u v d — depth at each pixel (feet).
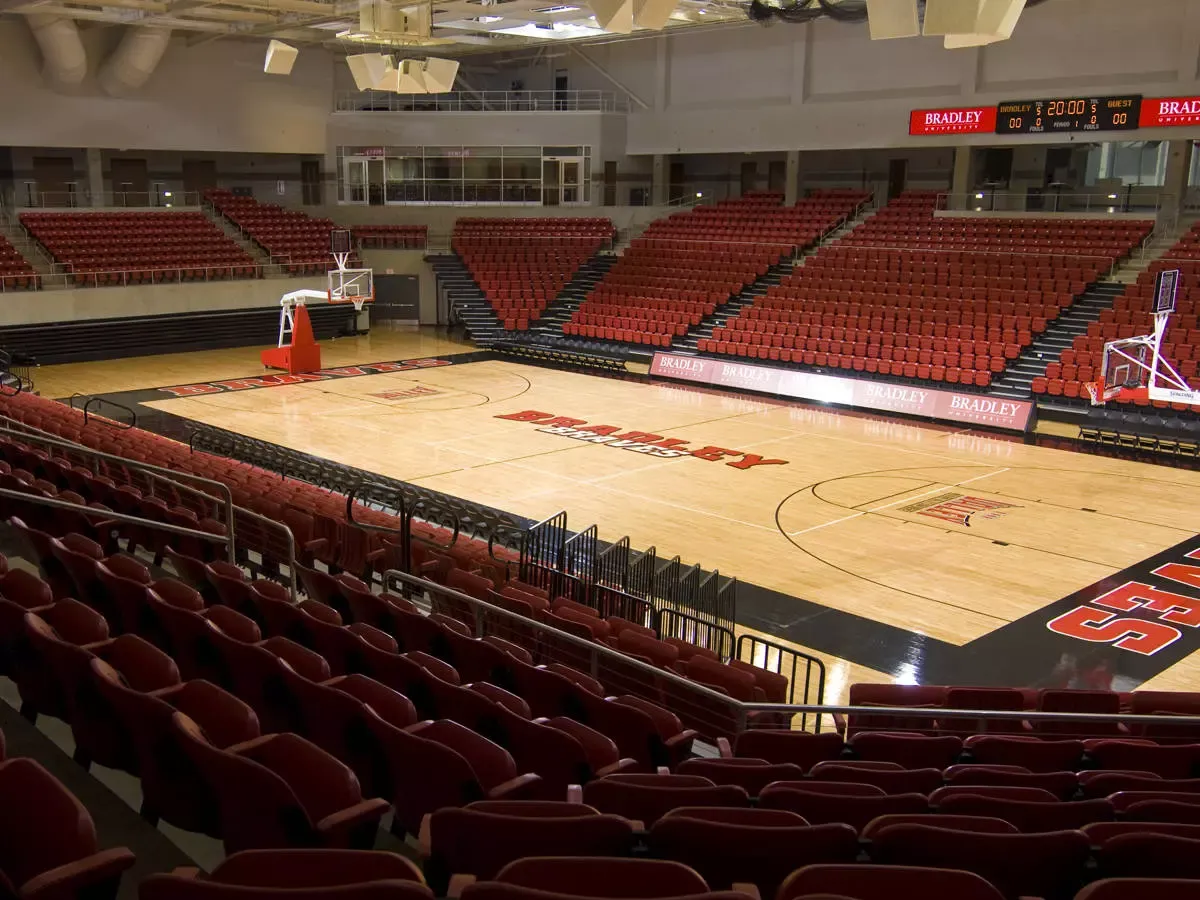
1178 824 13.80
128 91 100.53
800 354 82.02
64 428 49.52
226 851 13.30
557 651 27.73
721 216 106.93
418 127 113.19
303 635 22.20
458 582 31.60
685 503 52.29
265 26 93.15
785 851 12.28
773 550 45.96
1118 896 10.09
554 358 93.61
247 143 109.60
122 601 21.66
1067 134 85.61
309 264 104.32
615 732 20.58
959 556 45.39
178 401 74.23
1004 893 12.37
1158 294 60.03
